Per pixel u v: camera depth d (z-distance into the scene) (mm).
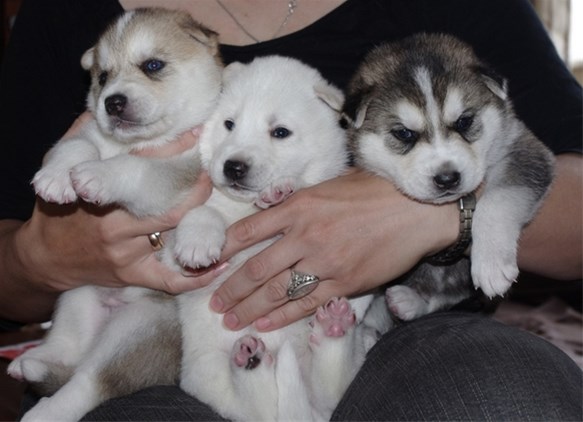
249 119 644
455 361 495
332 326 569
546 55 696
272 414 570
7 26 1256
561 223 626
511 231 590
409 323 587
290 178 621
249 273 575
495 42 695
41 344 639
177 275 595
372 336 626
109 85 633
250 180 616
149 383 598
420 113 625
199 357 594
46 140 696
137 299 631
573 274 654
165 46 649
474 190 611
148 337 604
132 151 639
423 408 476
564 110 674
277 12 701
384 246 584
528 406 463
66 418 565
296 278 577
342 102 659
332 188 604
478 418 463
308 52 694
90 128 653
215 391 576
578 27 1658
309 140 653
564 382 479
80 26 695
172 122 639
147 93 629
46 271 610
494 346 500
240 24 702
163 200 595
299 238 574
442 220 598
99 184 567
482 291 616
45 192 568
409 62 645
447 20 698
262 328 592
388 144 633
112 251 590
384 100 641
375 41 694
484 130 631
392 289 646
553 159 639
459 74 636
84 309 636
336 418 531
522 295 1055
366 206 588
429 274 655
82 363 600
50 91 698
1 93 703
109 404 554
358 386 538
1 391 699
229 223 628
